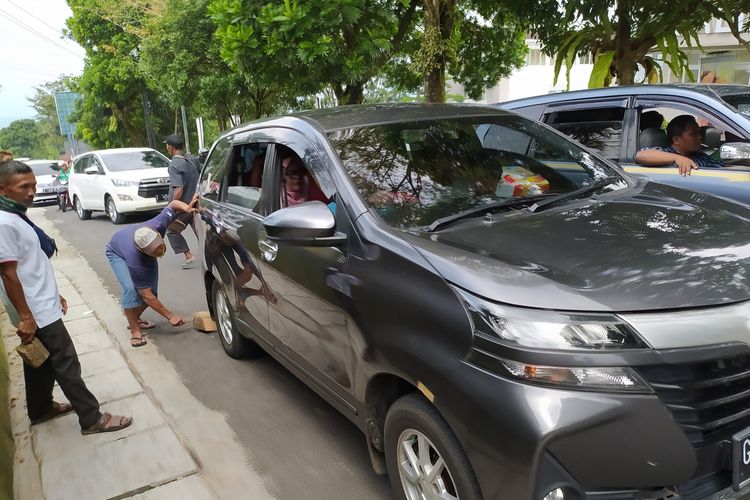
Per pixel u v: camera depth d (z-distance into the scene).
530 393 1.85
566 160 3.43
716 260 2.17
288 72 9.16
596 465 1.81
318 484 3.06
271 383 4.33
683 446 1.82
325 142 3.06
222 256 4.27
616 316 1.90
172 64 16.47
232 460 3.34
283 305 3.35
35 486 3.20
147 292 5.30
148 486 3.13
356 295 2.56
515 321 1.93
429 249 2.33
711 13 8.04
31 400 3.85
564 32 9.53
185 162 8.31
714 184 4.43
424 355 2.16
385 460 2.69
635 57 8.77
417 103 3.81
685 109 4.82
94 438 3.65
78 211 14.80
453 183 2.98
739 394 1.93
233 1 8.40
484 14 11.07
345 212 2.74
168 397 4.18
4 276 3.21
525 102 6.05
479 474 1.98
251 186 3.97
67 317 6.21
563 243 2.37
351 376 2.72
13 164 3.32
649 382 1.84
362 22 9.38
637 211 2.76
